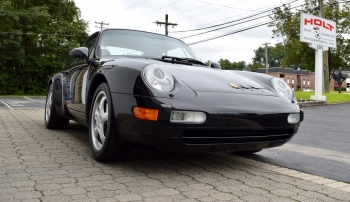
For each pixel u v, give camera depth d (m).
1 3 24.44
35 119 6.01
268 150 3.67
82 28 30.08
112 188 2.07
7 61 26.38
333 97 17.98
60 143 3.58
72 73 3.84
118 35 3.67
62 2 28.00
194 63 3.45
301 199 1.97
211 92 2.43
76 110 3.55
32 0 27.27
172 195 1.97
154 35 3.92
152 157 3.00
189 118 2.21
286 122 2.57
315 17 15.17
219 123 2.26
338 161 3.17
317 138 4.86
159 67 2.46
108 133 2.51
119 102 2.42
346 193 2.11
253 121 2.37
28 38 27.16
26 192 1.95
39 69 27.58
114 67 2.64
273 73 80.88
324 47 15.47
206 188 2.14
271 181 2.36
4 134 4.09
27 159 2.79
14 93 26.72
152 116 2.20
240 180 2.36
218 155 3.23
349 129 6.11
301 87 83.88
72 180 2.22
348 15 30.92
